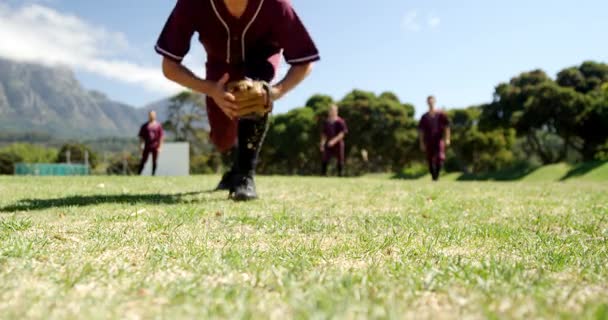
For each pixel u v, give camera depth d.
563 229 3.04
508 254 2.11
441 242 2.41
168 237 2.42
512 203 4.79
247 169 4.54
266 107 3.36
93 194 5.25
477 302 1.24
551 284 1.48
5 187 6.45
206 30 3.64
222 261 1.80
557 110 34.62
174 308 1.18
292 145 48.28
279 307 1.18
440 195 5.65
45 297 1.26
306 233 2.68
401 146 47.28
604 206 4.54
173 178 10.27
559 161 38.69
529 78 38.84
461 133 44.56
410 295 1.32
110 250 2.05
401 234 2.64
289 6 3.55
